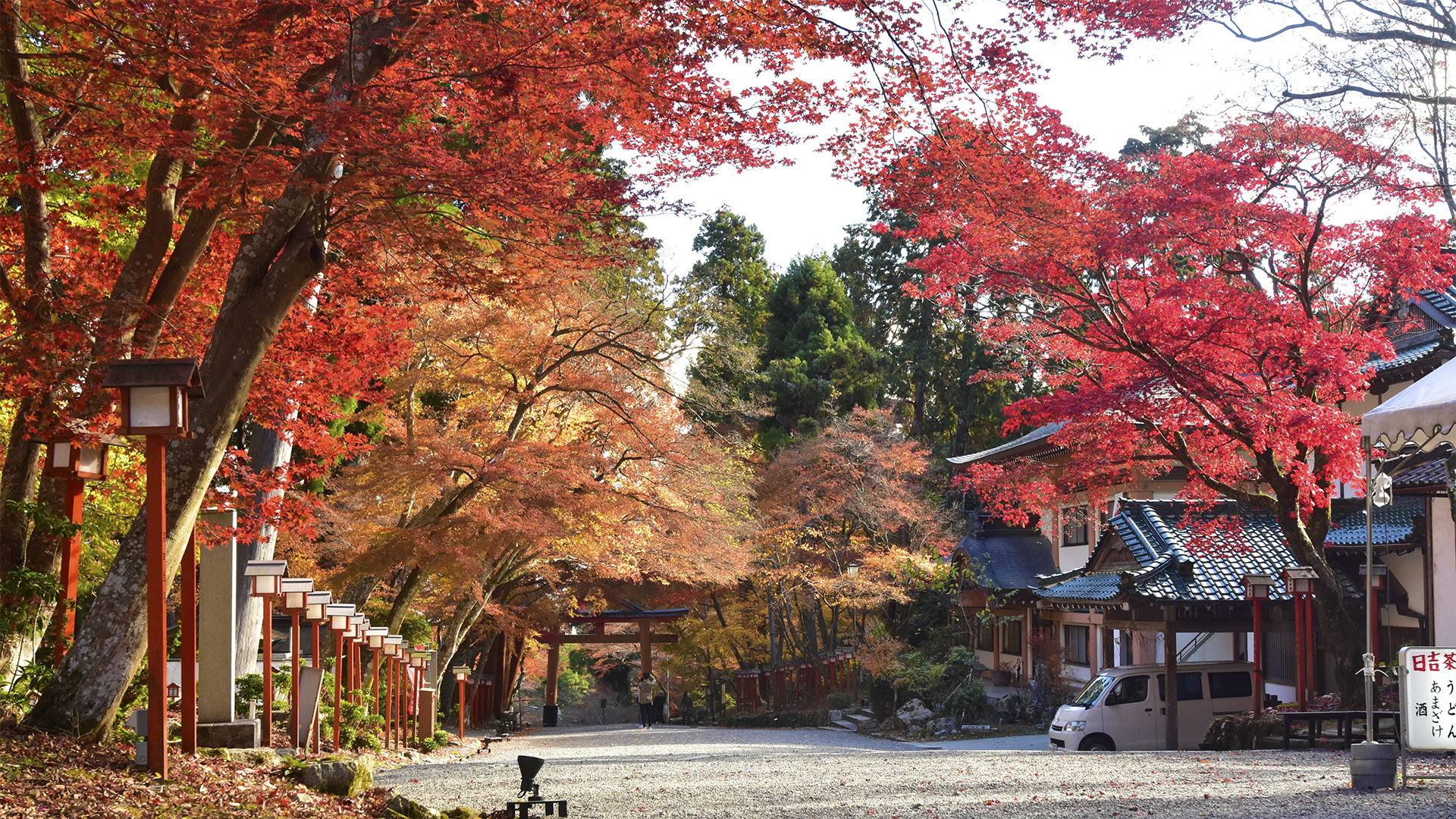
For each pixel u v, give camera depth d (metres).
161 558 8.36
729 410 25.83
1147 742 19.53
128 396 8.29
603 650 51.00
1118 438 17.72
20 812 6.58
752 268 51.91
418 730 19.84
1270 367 16.55
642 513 22.08
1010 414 17.47
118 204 11.80
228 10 9.34
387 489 19.17
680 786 11.52
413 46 10.34
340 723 14.43
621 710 49.38
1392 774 9.35
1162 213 15.64
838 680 34.28
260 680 13.54
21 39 11.21
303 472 14.14
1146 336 16.16
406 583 21.28
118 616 9.21
